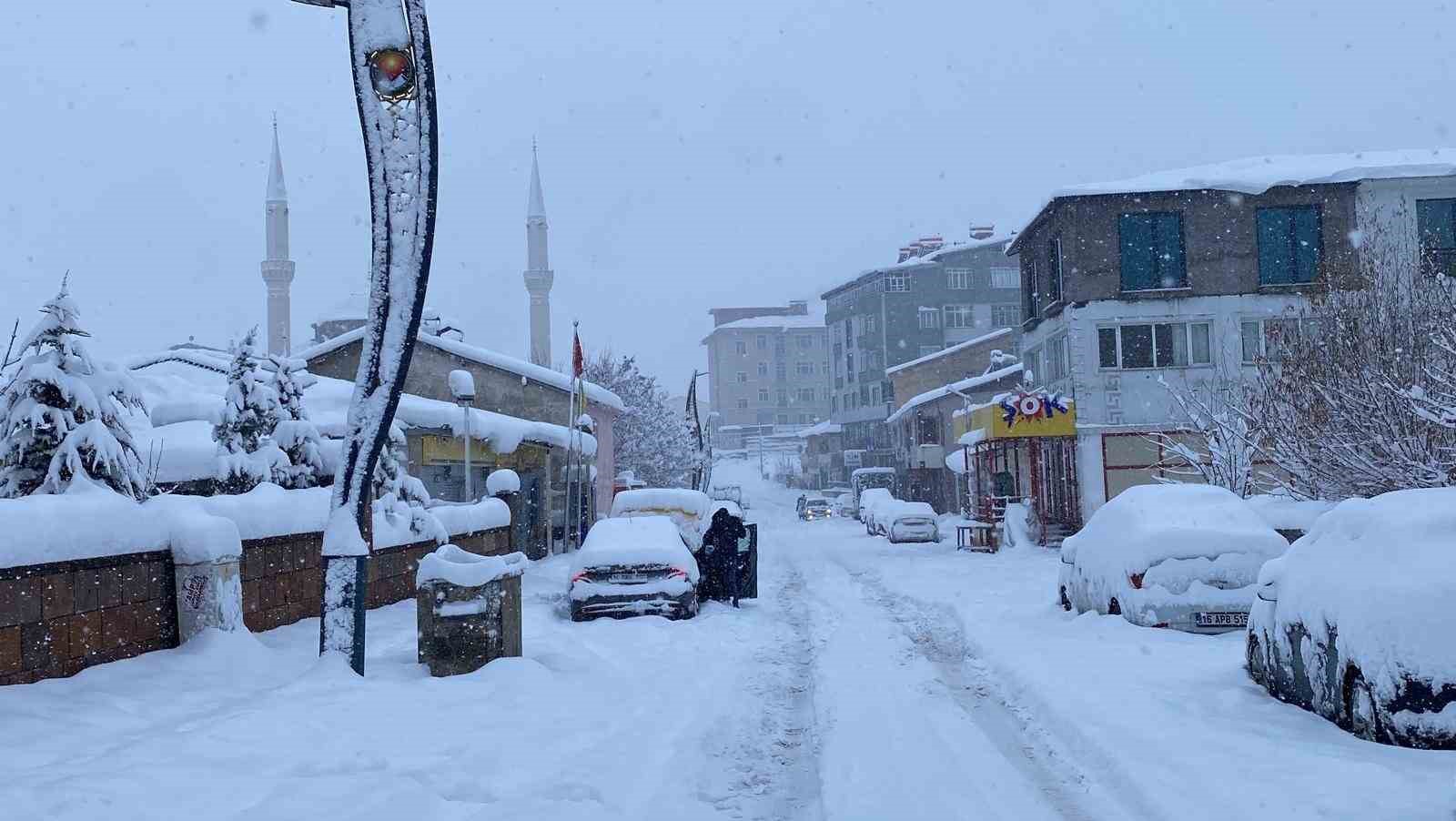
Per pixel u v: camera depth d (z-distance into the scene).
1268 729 7.95
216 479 16.92
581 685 10.49
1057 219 37.12
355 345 33.44
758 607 18.33
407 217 10.47
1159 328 35.66
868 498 49.47
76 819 5.76
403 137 10.45
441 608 11.05
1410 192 35.34
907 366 75.38
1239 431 23.67
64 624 9.40
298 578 14.40
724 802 6.76
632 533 17.09
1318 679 8.16
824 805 6.53
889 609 17.67
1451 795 6.13
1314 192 35.47
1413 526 7.98
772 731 8.78
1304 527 18.02
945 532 46.69
